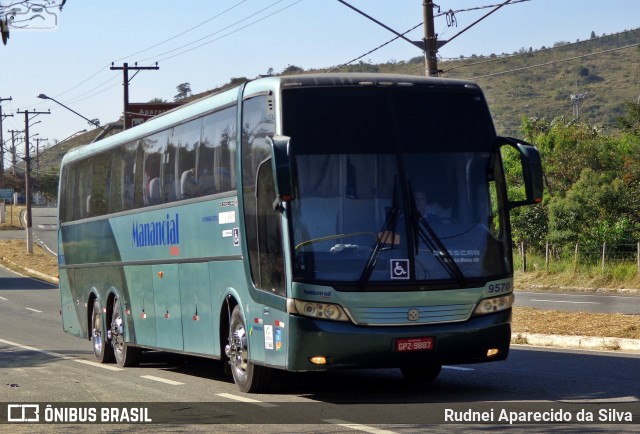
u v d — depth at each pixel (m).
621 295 32.84
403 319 11.05
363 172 11.30
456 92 11.81
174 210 14.87
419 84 11.75
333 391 12.76
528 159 11.32
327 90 11.52
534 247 44.22
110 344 18.19
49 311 36.00
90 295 19.34
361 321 10.98
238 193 12.37
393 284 11.05
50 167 170.12
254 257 12.01
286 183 10.55
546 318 21.69
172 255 15.00
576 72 175.12
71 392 13.60
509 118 155.00
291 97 11.44
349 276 11.02
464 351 11.26
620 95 157.25
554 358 15.55
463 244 11.34
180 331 14.86
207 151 13.63
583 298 31.23
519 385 12.61
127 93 55.81
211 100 13.62
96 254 19.00
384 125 11.48
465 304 11.25
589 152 52.94
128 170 17.17
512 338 18.91
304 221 11.12
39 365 17.73
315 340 10.95
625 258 38.75
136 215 16.64
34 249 75.69
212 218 13.41
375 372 15.02
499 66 189.12
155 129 15.87
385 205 11.24
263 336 11.82
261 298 11.75
